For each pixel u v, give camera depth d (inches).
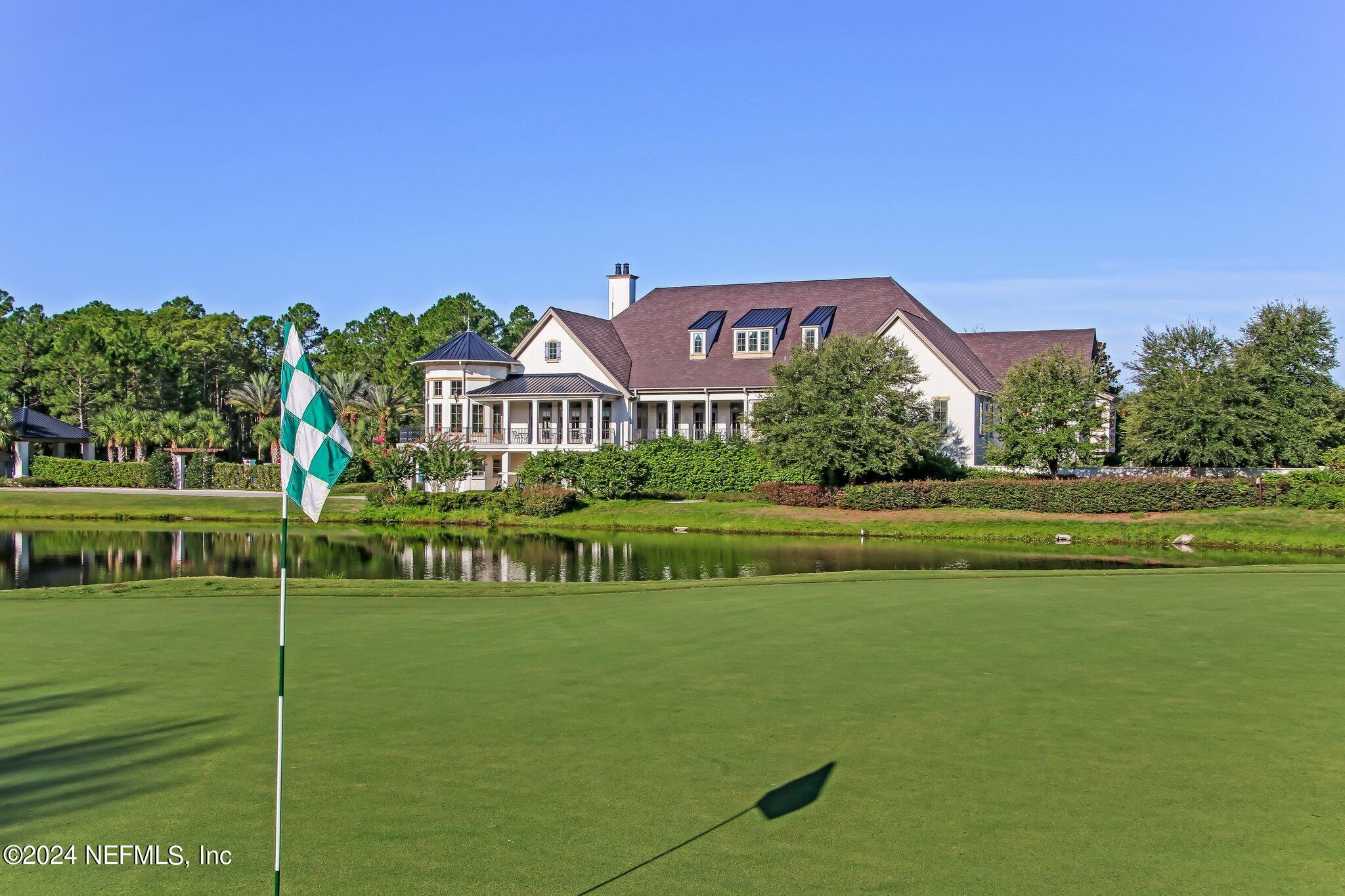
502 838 283.1
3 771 338.6
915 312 2198.6
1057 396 1808.6
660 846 277.9
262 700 428.5
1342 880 257.8
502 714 406.6
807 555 1342.3
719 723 391.9
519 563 1247.5
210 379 4104.3
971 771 336.5
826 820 296.2
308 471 246.8
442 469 1962.4
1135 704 417.4
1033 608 665.0
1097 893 250.7
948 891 251.6
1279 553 1389.0
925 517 1713.8
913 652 522.9
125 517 2005.4
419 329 4005.9
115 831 289.3
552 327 2251.5
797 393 1831.9
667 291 2491.4
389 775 333.4
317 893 250.5
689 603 713.0
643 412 2311.8
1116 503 1647.4
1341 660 495.8
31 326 3555.6
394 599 756.6
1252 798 313.3
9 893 251.1
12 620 638.5
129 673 479.8
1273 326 2037.4
